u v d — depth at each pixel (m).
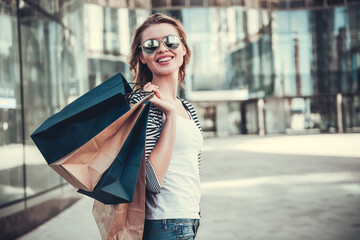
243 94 30.53
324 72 31.70
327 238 4.75
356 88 31.39
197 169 1.81
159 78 1.89
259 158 14.97
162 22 1.88
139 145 1.41
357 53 31.22
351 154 15.33
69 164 1.34
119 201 1.40
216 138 29.34
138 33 1.91
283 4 31.67
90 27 23.95
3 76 5.32
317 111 32.81
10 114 5.43
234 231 5.21
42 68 6.71
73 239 5.03
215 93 30.08
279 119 32.56
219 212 6.38
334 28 31.47
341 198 7.11
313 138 26.03
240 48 30.64
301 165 12.46
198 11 29.78
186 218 1.68
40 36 6.70
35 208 5.76
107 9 24.73
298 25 31.77
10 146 5.32
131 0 25.67
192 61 29.86
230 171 11.64
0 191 4.95
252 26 30.97
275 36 31.64
